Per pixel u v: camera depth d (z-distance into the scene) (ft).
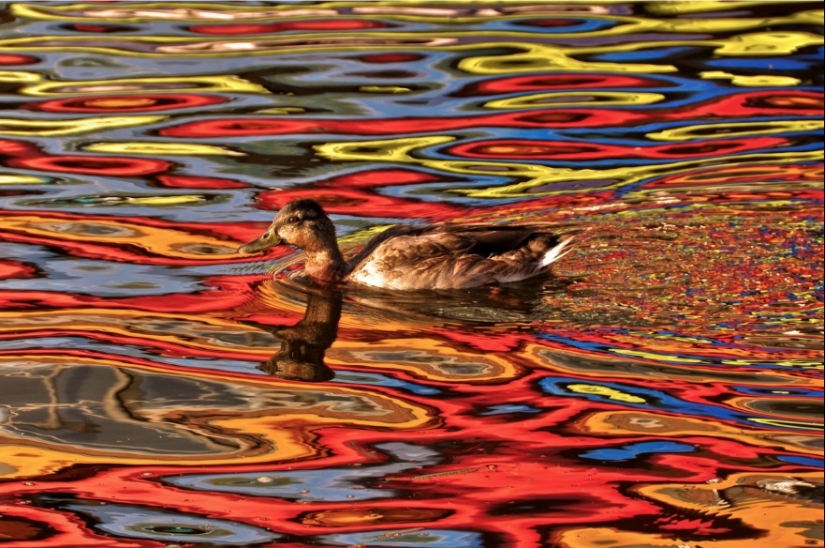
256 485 32.53
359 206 53.21
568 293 44.27
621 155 58.49
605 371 38.50
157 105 64.54
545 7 79.97
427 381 38.27
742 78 67.21
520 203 53.06
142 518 31.04
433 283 46.26
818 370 38.14
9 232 50.39
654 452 33.96
